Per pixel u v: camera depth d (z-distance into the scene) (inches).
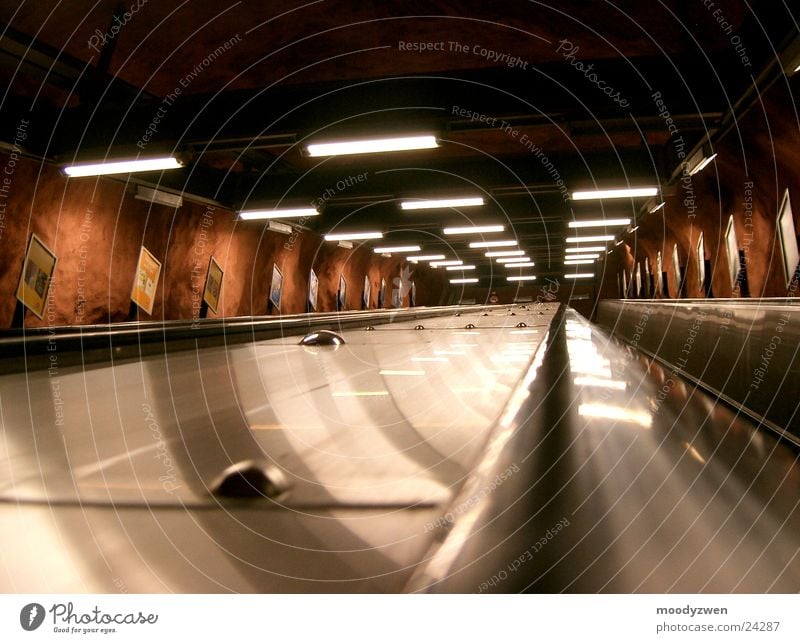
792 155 492.4
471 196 621.9
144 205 675.4
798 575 49.2
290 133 384.5
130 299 678.5
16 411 106.2
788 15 267.9
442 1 337.4
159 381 148.6
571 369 161.3
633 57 349.4
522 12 349.1
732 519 61.4
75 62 369.1
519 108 357.1
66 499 53.3
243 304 1006.4
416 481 56.4
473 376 144.3
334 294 1546.5
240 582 37.4
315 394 118.9
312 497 51.9
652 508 59.7
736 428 111.1
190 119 394.9
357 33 369.7
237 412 100.0
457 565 39.4
